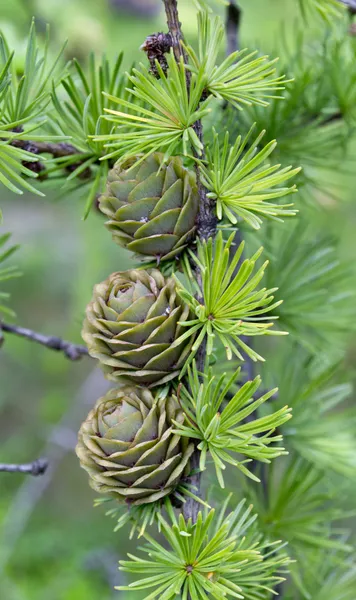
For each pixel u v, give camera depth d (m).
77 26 0.69
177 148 0.52
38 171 0.54
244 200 0.49
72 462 1.60
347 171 0.58
